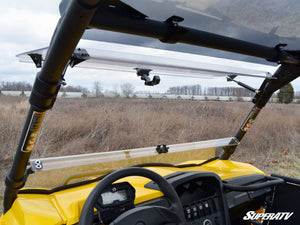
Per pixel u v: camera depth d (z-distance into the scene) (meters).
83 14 0.77
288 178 2.16
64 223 1.27
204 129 5.55
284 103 8.46
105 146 4.04
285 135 6.91
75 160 1.55
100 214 1.22
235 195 1.92
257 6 1.18
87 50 1.33
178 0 1.05
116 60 1.39
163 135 5.04
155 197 1.50
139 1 1.02
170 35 1.18
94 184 1.60
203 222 1.58
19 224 1.24
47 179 1.50
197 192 1.70
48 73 0.94
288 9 1.22
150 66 1.51
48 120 3.72
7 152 3.68
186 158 2.16
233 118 6.15
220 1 1.11
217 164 2.31
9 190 1.29
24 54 1.20
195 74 1.86
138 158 1.84
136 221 1.21
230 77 2.09
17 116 4.21
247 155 5.81
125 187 1.31
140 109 5.13
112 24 1.06
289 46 1.65
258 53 1.51
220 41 1.32
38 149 3.22
